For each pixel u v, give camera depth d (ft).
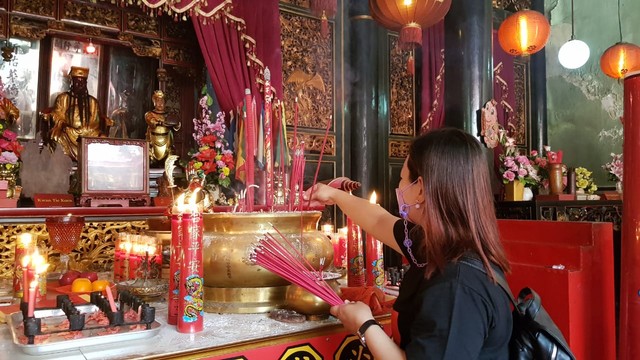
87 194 12.78
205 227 5.58
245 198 5.99
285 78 19.75
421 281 4.08
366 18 21.08
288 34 19.97
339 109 20.90
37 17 16.69
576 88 28.91
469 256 3.84
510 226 7.35
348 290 5.54
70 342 4.00
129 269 7.04
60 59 17.76
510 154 21.59
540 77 28.02
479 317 3.65
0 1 16.21
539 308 4.10
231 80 16.56
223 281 5.33
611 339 6.56
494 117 16.98
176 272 4.86
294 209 6.06
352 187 6.55
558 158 21.54
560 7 30.07
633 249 5.85
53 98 17.60
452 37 17.20
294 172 6.06
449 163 3.97
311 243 5.63
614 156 25.04
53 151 16.62
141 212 12.12
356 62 21.11
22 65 17.12
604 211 21.67
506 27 17.25
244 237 5.39
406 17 13.39
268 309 5.38
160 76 18.80
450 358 3.51
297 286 5.14
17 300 6.05
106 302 4.80
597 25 28.35
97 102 17.92
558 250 6.59
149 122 18.26
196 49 19.34
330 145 20.59
